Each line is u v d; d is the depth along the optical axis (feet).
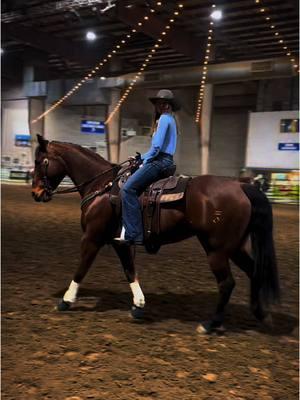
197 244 29.73
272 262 13.23
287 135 80.94
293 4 67.46
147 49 99.40
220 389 10.13
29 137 110.93
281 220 46.24
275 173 81.15
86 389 9.85
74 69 125.29
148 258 24.31
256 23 79.20
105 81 96.07
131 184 13.83
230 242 13.30
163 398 9.61
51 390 9.75
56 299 16.20
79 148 15.75
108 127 99.30
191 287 18.69
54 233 30.78
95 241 14.87
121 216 14.42
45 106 110.93
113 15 71.46
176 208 13.70
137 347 12.19
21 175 98.78
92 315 14.69
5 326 13.29
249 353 12.20
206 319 14.84
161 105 14.39
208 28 83.41
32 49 108.17
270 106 94.43
